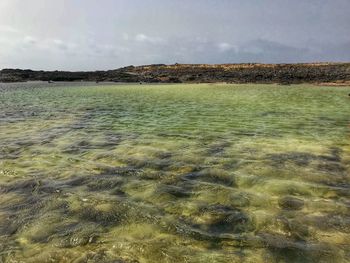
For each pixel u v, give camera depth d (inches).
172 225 309.4
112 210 339.9
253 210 337.7
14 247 277.6
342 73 2573.8
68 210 342.0
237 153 531.2
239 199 363.6
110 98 1445.6
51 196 377.1
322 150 545.3
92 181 420.8
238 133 677.9
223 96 1467.8
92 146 587.5
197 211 336.8
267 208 341.7
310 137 639.1
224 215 327.6
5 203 361.4
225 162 487.2
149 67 3730.3
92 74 3398.1
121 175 440.1
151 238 288.4
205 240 284.8
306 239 283.6
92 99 1414.9
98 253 266.5
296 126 749.3
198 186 400.8
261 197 368.2
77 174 446.3
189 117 882.1
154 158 509.0
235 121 815.7
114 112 1001.5
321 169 455.2
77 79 3184.1
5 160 512.1
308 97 1402.6
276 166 467.2
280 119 842.8
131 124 792.9
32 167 478.0
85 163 491.8
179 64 3698.3
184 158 507.2
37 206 352.5
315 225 305.7
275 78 2573.8
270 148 559.2
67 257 262.2
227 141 609.6
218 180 419.5
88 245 278.5
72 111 1039.6
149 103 1228.5
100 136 665.6
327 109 1021.8
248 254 264.2
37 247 277.4
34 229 305.6
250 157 510.3
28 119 892.6
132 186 403.2
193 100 1311.5
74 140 634.8
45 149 572.7
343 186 397.4
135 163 486.6
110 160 503.2
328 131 693.9
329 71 2709.2
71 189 397.1
